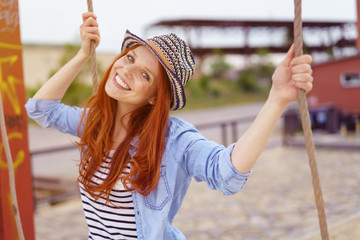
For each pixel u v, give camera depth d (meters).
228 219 6.18
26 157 2.31
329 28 45.75
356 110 17.22
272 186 8.20
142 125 1.58
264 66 51.69
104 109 1.69
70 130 1.88
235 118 26.25
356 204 6.46
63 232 5.97
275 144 14.26
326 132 16.91
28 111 1.85
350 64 17.36
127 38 1.63
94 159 1.64
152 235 1.51
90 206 1.65
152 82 1.57
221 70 53.16
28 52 34.88
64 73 1.84
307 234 5.09
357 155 11.56
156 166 1.49
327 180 8.46
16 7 2.24
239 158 1.29
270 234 5.37
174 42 1.59
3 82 2.18
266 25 48.09
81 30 1.87
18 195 2.26
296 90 1.20
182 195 1.62
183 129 1.55
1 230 2.17
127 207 1.55
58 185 9.82
